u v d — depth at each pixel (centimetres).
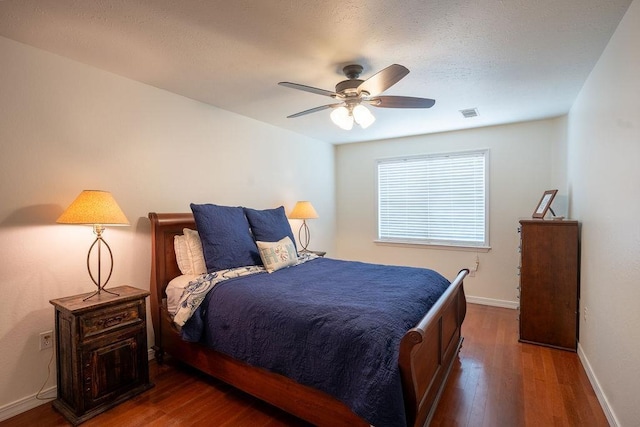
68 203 231
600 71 228
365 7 171
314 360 175
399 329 170
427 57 228
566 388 232
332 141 518
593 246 245
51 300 215
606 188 213
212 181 336
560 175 384
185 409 210
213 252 272
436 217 468
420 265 481
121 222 218
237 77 263
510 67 246
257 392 204
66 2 165
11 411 204
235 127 362
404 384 151
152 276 272
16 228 208
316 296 210
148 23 186
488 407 211
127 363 221
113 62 237
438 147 460
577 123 310
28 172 212
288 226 358
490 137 425
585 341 266
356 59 230
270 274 274
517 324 359
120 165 261
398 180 497
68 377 206
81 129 238
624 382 176
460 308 279
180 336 248
